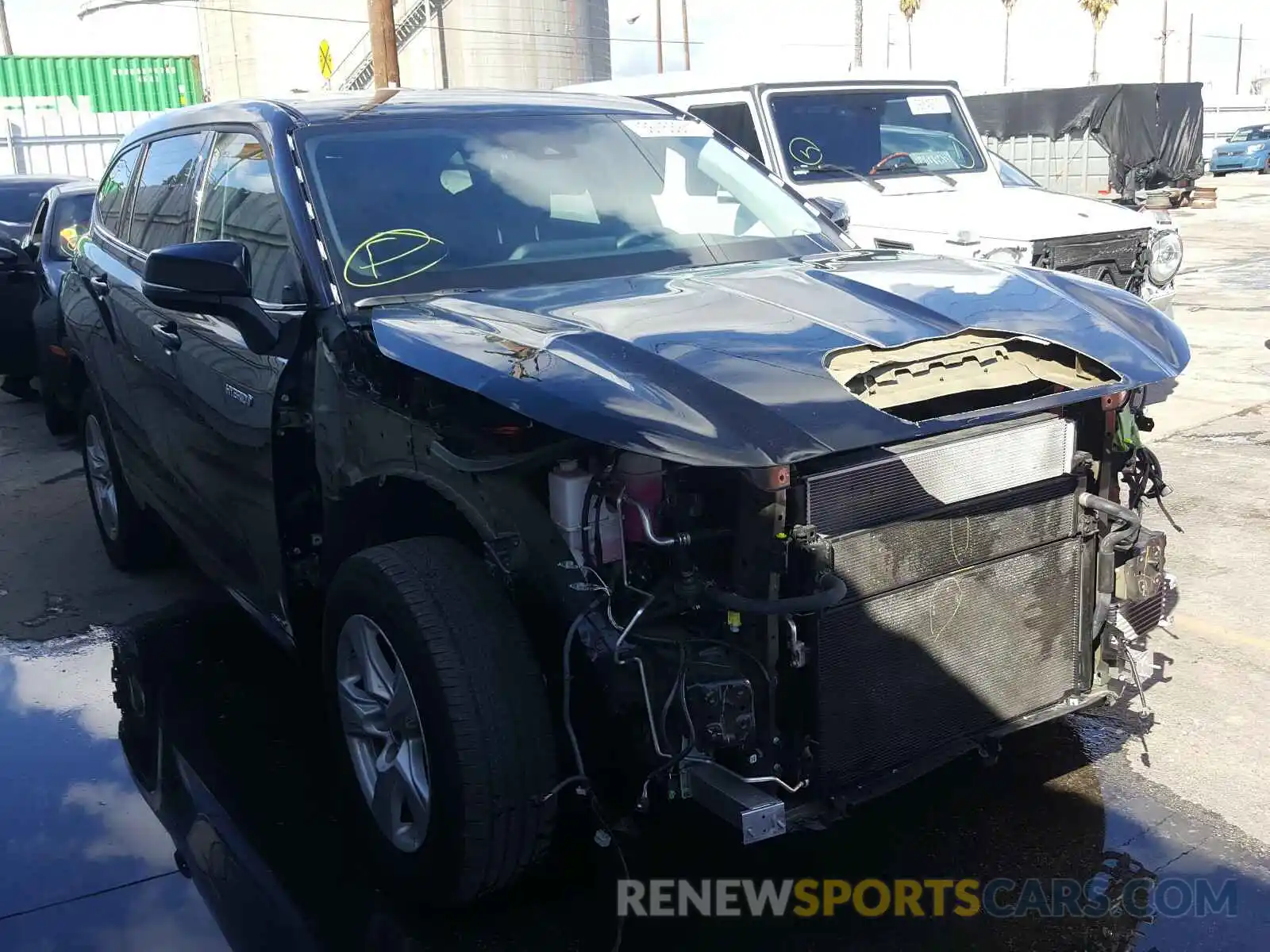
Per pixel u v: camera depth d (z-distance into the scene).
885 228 8.04
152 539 5.62
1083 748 3.82
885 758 2.90
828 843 3.36
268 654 4.79
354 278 3.43
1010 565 3.05
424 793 2.95
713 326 2.96
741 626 2.68
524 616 2.85
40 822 3.62
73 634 5.07
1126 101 19.52
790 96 8.60
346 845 3.44
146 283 3.33
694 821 3.24
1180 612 4.87
